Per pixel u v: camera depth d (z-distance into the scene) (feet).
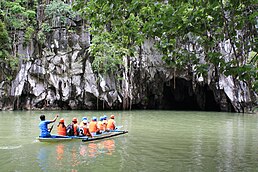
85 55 102.63
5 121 63.82
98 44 90.07
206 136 46.11
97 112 93.45
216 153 33.81
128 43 28.12
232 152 34.40
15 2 100.32
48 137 39.52
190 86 113.80
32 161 29.35
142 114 88.53
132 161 29.73
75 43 102.73
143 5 20.85
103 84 101.76
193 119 73.97
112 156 31.76
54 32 102.32
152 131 50.93
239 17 19.93
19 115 79.05
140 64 108.06
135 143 39.34
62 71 101.40
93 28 31.86
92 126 44.24
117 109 110.22
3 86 97.71
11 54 98.94
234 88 101.24
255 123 65.67
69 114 83.71
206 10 18.51
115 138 43.16
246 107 99.96
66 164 28.32
